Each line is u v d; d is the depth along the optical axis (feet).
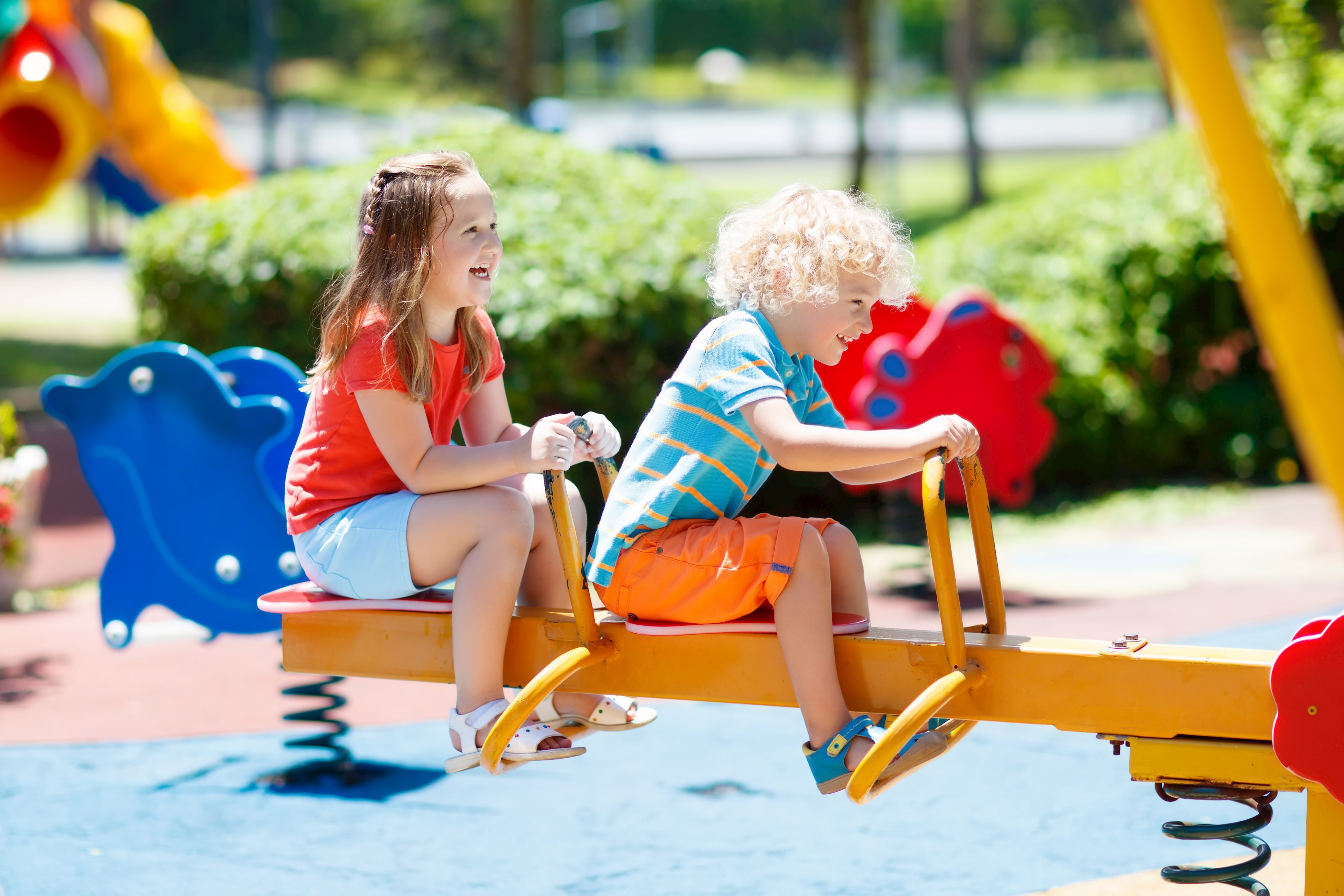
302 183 44.68
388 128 273.75
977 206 171.01
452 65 391.24
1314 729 12.96
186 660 29.89
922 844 19.52
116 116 102.63
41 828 20.10
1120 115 315.78
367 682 28.27
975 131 175.83
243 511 23.70
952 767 22.93
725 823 20.47
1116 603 32.89
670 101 382.83
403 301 15.97
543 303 37.83
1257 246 8.51
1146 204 51.80
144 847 19.38
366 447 16.60
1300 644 12.98
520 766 23.06
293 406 25.12
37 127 95.25
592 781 22.35
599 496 39.45
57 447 61.05
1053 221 53.52
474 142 43.29
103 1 107.76
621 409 39.42
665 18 454.40
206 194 107.34
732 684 15.10
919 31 429.79
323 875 18.44
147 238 44.01
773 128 297.12
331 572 16.40
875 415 34.42
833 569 15.67
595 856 19.15
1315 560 36.76
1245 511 44.96
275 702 26.63
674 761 23.38
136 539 23.99
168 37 373.81
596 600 19.84
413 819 20.62
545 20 389.80
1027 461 36.50
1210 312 51.31
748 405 14.97
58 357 87.56
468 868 18.71
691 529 15.29
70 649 31.04
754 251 15.67
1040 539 41.68
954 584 13.84
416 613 16.15
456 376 17.35
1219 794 13.87
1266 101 52.24
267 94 196.03
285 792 21.77
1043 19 439.22
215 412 23.53
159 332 43.80
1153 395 50.93
